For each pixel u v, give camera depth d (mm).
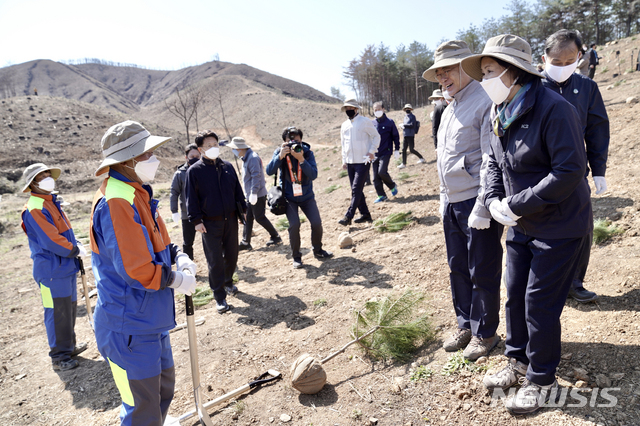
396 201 8734
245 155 7613
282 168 6070
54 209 4496
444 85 3006
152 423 2480
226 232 5316
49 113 52000
